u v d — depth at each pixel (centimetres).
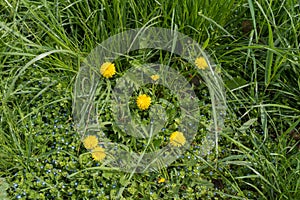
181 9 190
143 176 177
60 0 194
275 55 193
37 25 194
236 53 196
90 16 194
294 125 181
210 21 186
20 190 173
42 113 186
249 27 199
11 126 179
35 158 176
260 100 192
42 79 188
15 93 185
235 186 177
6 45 188
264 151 183
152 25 191
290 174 174
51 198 174
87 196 173
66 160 176
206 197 175
